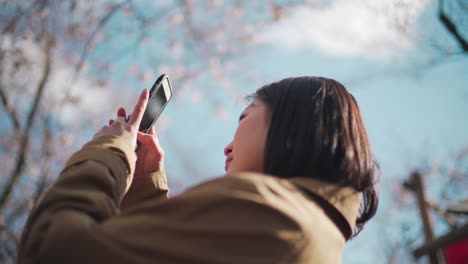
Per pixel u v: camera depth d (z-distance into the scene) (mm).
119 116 1398
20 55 7918
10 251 7605
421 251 6594
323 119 1177
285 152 1151
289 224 954
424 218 9727
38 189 8555
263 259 899
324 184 1096
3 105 8312
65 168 1117
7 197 7891
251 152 1229
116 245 893
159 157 1561
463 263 6055
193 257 882
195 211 929
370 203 1302
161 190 1518
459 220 9062
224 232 903
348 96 1268
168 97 1678
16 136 8336
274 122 1200
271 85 1316
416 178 10258
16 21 8031
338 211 1079
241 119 1311
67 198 1009
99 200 1028
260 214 938
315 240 978
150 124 1605
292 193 1033
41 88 8570
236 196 940
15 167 8125
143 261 880
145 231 912
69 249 886
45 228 954
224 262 882
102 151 1149
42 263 897
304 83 1261
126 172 1173
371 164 1221
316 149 1133
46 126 9094
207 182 1010
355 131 1207
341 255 1078
